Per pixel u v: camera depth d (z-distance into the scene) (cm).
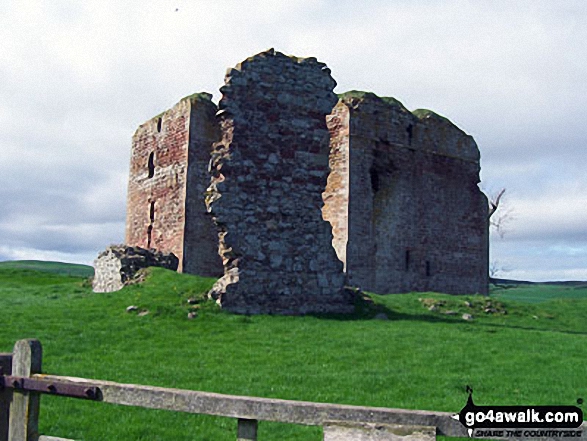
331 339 1253
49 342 1153
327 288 1617
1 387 454
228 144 1549
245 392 859
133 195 2756
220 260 2364
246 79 1585
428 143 2631
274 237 1563
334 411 357
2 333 1201
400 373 980
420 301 1911
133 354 1105
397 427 331
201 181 2341
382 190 2411
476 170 2839
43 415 766
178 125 2416
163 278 1756
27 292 2009
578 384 918
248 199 1546
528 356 1112
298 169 1617
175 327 1331
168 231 2397
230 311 1480
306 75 1666
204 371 989
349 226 2261
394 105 2516
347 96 2378
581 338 1337
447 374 980
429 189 2608
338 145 2348
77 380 434
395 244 2427
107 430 731
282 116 1616
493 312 1898
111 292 1709
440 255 2614
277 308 1539
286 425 776
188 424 766
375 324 1458
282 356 1104
